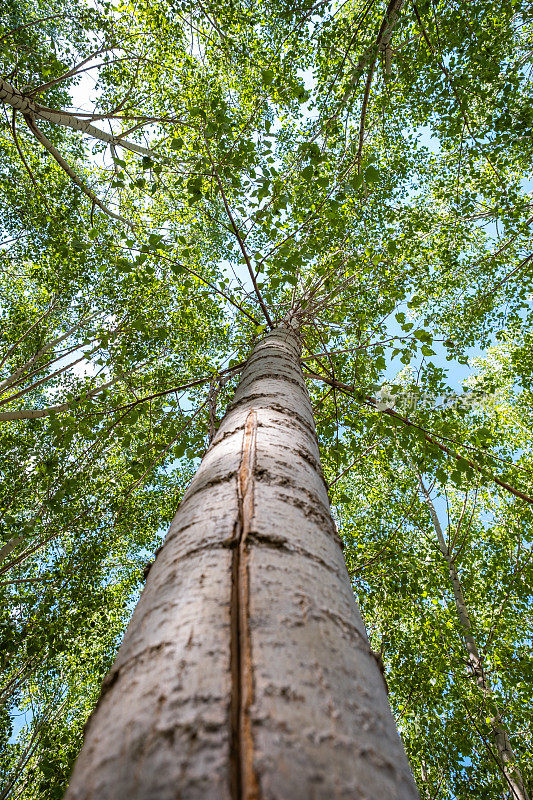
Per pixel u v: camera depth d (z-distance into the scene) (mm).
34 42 6188
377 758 434
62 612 6051
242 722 408
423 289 6711
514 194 6480
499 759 5594
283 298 5727
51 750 6387
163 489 8672
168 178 7238
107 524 7012
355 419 4145
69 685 9055
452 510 9242
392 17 3146
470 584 7699
